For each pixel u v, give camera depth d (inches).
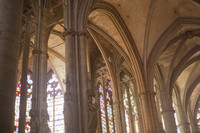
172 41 1157.7
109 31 1056.8
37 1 754.8
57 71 1200.8
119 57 1169.4
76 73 642.2
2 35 323.0
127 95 1302.9
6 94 301.1
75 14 714.8
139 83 1067.3
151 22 1039.0
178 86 1526.8
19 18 346.9
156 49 1093.1
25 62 643.5
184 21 1061.8
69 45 665.6
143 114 1041.5
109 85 1264.8
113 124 1183.6
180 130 1471.5
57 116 1142.3
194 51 1272.1
